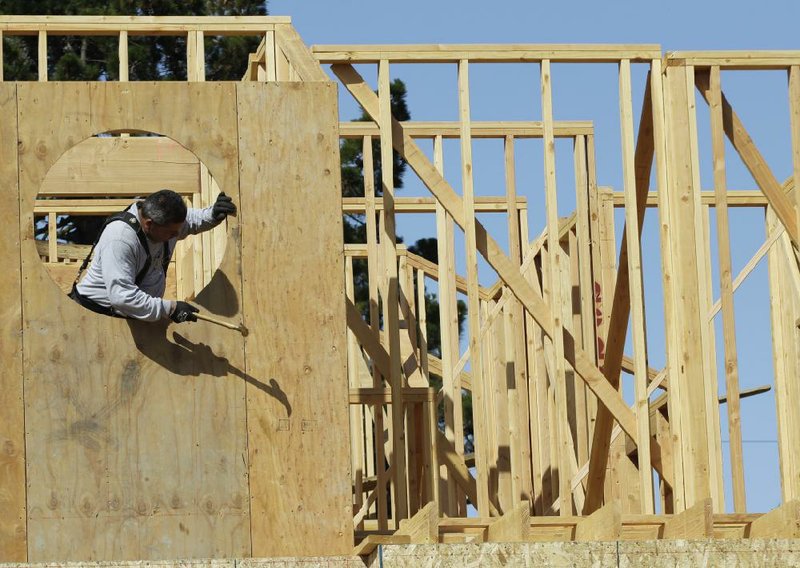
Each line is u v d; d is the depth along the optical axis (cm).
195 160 1580
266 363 1135
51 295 1118
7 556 1086
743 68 1382
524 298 1384
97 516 1102
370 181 1714
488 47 1391
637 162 1423
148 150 1577
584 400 1723
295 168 1157
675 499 1323
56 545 1094
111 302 1106
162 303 1109
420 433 1672
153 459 1112
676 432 1334
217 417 1124
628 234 1384
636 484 1770
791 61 1377
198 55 1451
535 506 1909
